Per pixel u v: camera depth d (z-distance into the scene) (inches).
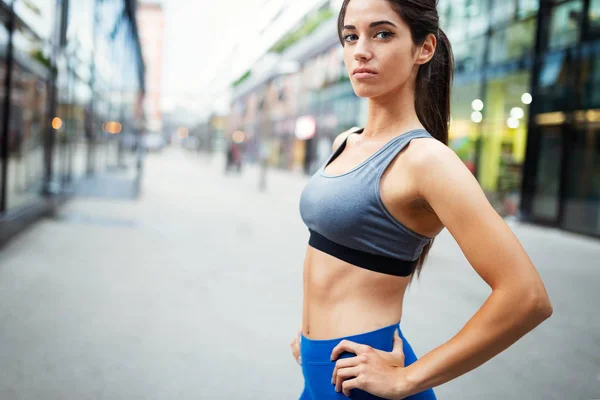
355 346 39.5
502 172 446.6
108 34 565.3
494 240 34.6
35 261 213.5
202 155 1774.1
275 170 1201.4
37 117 298.2
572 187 383.6
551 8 402.6
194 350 130.4
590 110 370.6
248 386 111.6
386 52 41.0
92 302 165.0
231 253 261.0
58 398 100.7
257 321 156.5
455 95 498.3
